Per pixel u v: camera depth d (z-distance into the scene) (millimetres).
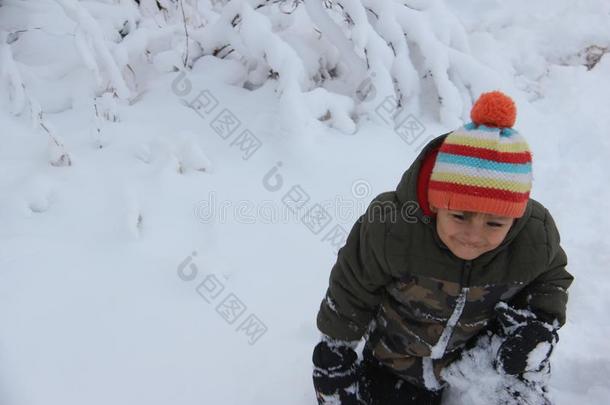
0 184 2387
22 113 2752
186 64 3164
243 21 2973
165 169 2484
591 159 2969
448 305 1402
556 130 3131
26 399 1698
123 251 2188
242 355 1895
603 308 2145
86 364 1817
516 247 1334
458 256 1278
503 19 3980
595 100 3332
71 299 2010
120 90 2766
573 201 2689
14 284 2027
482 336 1545
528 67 3611
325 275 2234
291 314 2057
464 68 3072
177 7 3461
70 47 3102
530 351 1341
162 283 2107
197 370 1835
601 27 3771
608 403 1753
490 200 1143
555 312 1397
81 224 2271
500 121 1182
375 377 1714
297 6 3436
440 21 3168
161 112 2895
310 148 2703
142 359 1852
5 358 1799
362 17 2969
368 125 2953
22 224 2252
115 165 2520
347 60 3109
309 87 3045
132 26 3309
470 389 1571
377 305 1549
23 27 3082
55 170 2473
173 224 2320
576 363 1882
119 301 2021
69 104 2926
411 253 1343
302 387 1799
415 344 1534
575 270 2318
